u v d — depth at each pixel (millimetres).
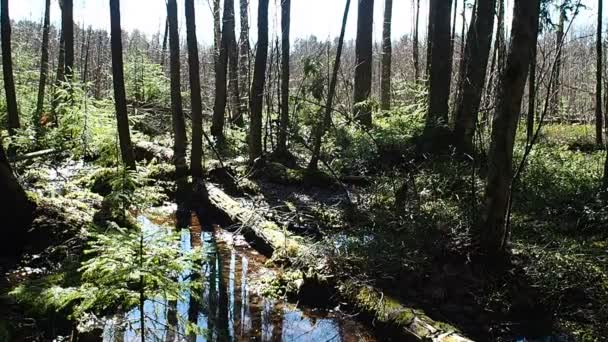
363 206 9469
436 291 6141
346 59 27297
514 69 5973
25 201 6848
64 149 13625
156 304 5676
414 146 12461
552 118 23859
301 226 8773
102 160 11945
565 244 7070
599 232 7879
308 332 5555
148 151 13594
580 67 28297
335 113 16359
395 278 6379
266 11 12109
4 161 6805
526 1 5777
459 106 12469
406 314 5430
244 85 19609
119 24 9992
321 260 6770
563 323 5641
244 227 8805
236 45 18375
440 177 10281
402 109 15680
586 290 6051
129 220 7492
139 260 3734
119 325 5137
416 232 7273
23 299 4742
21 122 16266
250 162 12445
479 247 6582
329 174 11680
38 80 20203
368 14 17578
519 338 5355
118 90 10203
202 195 10758
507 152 6266
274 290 6512
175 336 5164
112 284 3926
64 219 7086
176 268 3881
